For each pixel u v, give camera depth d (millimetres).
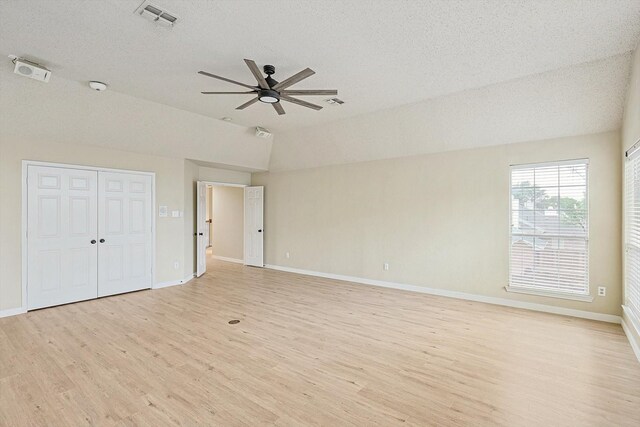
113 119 4570
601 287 4023
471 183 5012
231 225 8914
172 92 4137
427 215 5438
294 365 2883
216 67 3387
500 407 2270
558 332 3662
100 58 3197
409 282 5645
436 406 2281
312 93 3219
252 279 6535
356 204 6312
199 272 6754
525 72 3500
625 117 3570
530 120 4199
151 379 2623
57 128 4352
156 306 4621
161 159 5730
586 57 3164
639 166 3105
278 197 7648
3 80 3570
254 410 2227
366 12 2418
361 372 2764
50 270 4504
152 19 2512
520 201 4617
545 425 2076
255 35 2746
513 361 2963
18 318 4055
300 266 7219
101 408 2236
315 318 4152
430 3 2312
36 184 4367
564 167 4277
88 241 4859
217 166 7062
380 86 3875
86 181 4824
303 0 2273
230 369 2799
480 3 2314
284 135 6301
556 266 4340
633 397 2379
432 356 3070
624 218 3656
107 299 4945
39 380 2590
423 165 5480
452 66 3346
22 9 2387
